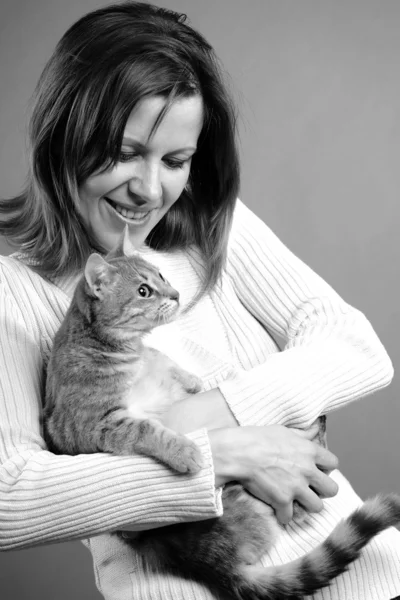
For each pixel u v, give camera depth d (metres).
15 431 1.62
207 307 2.00
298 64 3.65
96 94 1.68
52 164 1.80
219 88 1.85
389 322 3.74
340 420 3.79
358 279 3.72
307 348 1.84
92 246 1.99
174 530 1.73
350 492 1.88
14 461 1.58
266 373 1.76
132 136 1.70
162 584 1.68
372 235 3.70
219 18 3.64
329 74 3.64
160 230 2.04
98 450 1.67
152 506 1.53
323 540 1.72
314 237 3.71
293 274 2.02
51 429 1.73
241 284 2.04
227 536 1.69
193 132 1.76
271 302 2.01
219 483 1.61
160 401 1.83
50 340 1.85
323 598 1.68
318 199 3.70
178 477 1.54
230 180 1.95
